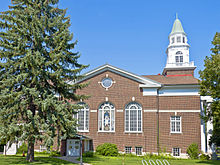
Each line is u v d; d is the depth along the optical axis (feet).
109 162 76.95
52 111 71.56
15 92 68.28
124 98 102.83
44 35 77.56
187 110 98.43
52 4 82.94
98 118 103.76
